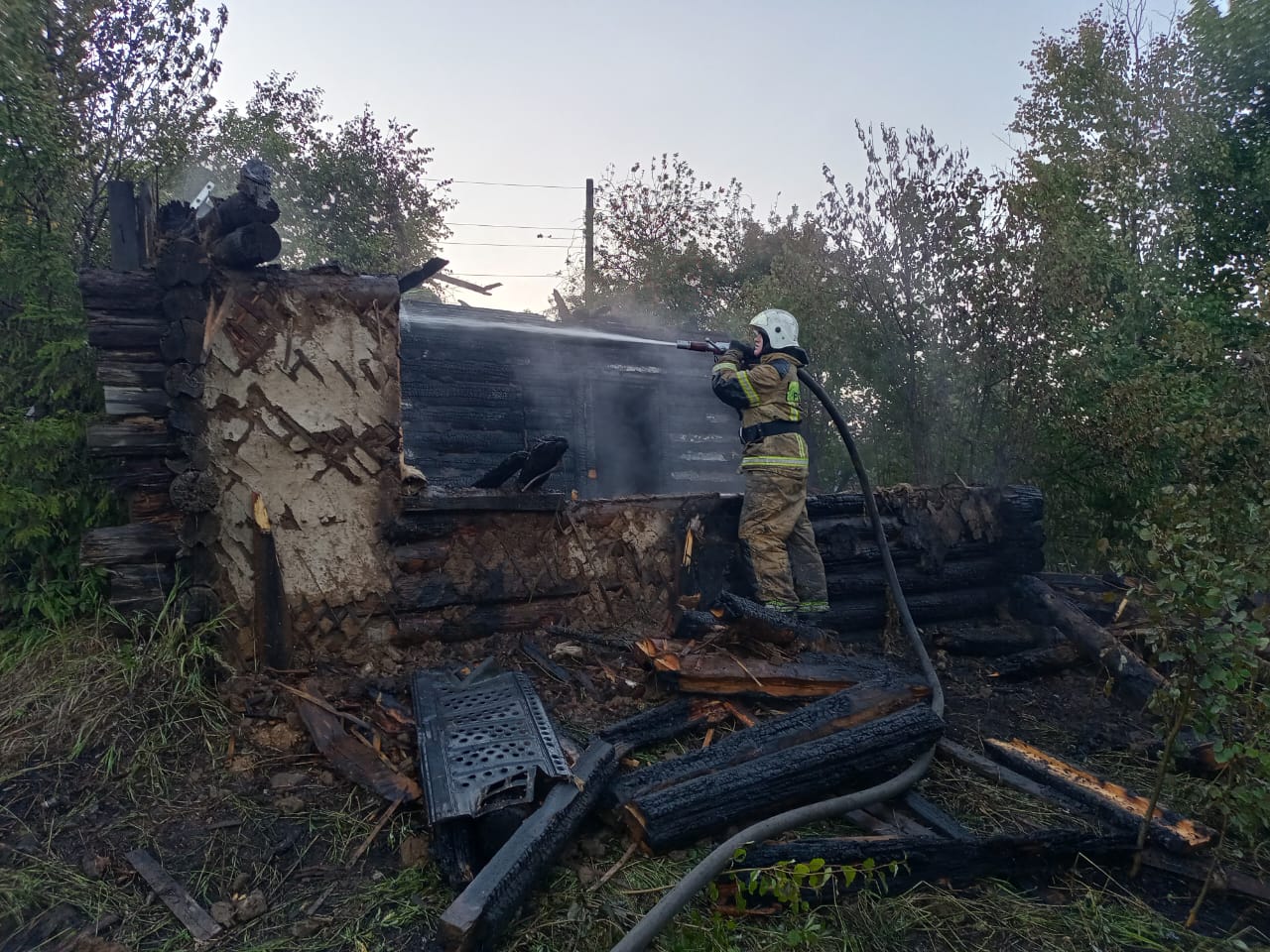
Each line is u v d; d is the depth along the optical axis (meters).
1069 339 6.95
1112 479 6.70
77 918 2.29
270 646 3.47
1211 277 8.57
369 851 2.64
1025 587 5.35
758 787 2.81
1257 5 8.47
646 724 3.36
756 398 4.53
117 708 3.04
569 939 2.28
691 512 4.63
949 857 2.72
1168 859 2.87
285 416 3.58
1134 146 8.38
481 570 3.99
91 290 3.34
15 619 3.62
